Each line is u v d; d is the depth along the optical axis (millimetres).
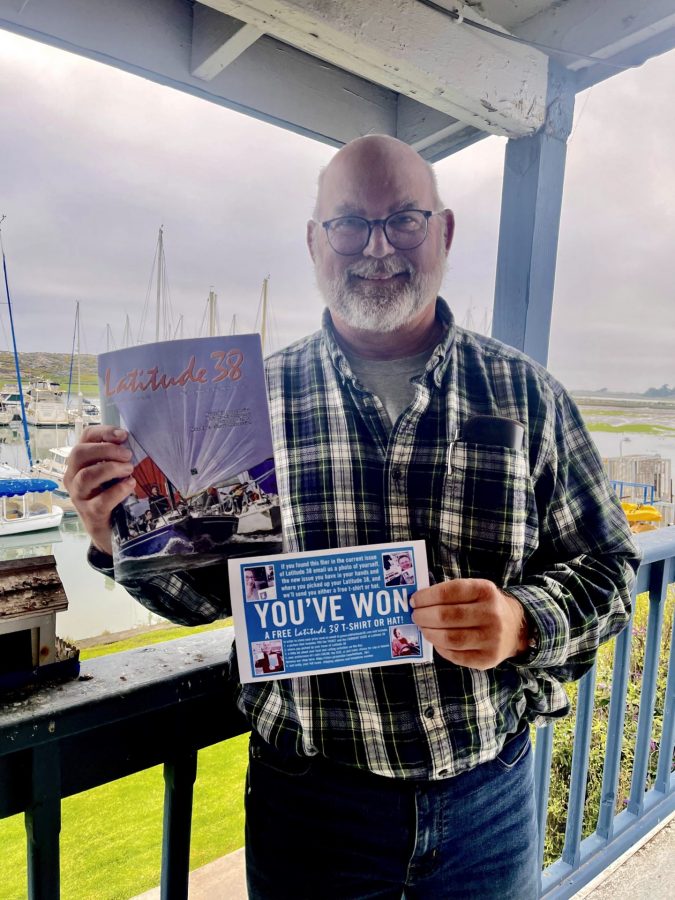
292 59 1119
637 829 1363
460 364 844
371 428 793
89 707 729
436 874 770
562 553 859
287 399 827
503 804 806
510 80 1137
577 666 825
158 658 832
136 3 942
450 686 756
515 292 1287
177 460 698
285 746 778
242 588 711
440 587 712
